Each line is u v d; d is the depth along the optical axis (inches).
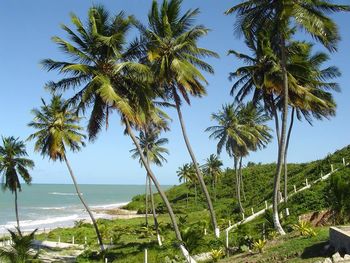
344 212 897.5
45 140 1362.0
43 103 1350.9
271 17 887.7
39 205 5017.2
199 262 899.4
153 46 960.9
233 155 1926.7
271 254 697.6
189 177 3206.2
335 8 851.4
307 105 1146.7
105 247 1465.3
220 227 1486.2
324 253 614.5
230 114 1889.8
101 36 930.1
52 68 978.1
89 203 5551.2
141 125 962.7
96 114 976.9
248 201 2111.2
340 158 1702.8
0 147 1720.0
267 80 1083.3
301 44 1147.3
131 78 967.6
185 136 1042.1
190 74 952.9
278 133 1214.9
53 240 1811.0
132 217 3149.6
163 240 1469.0
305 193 1214.3
